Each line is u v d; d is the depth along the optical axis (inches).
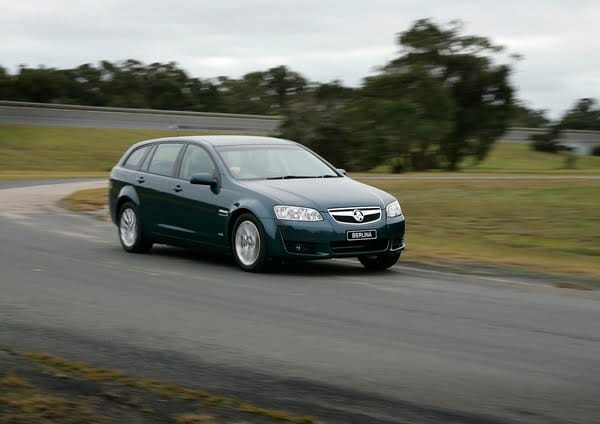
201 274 437.4
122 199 532.7
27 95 4387.3
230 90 4837.6
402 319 322.0
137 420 193.9
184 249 544.4
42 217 744.3
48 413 196.9
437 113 2101.4
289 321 318.3
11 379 224.1
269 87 4800.7
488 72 2265.0
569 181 1019.3
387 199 456.8
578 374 243.3
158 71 4825.3
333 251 432.8
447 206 792.3
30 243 559.5
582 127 4845.0
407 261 491.2
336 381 235.9
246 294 377.7
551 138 3280.0
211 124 2987.2
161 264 474.0
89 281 411.2
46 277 421.7
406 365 252.8
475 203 802.2
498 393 224.2
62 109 2797.7
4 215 755.4
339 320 319.9
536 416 204.8
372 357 262.7
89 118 2829.7
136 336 292.5
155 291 384.5
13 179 1450.5
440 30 2273.6
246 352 269.6
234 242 454.0
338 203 439.2
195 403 206.8
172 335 294.2
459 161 2311.8
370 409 209.9
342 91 2156.7
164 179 506.3
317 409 209.8
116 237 601.9
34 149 2354.8
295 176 477.7
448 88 2210.9
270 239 433.7
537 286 403.2
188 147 506.3
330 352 269.1
